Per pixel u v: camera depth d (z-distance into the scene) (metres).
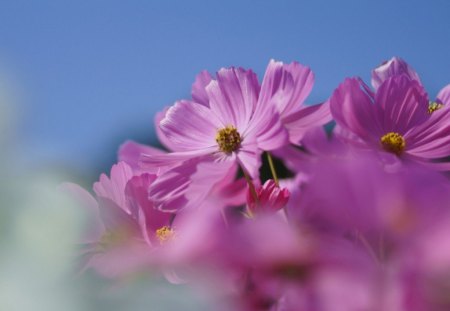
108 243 0.52
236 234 0.24
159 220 0.58
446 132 0.61
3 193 0.19
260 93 0.61
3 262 0.18
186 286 0.23
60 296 0.19
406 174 0.25
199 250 0.23
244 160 0.59
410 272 0.23
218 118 0.67
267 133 0.53
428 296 0.23
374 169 0.25
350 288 0.24
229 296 0.23
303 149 0.42
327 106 0.58
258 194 0.48
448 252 0.23
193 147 0.67
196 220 0.24
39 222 0.19
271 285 0.24
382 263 0.24
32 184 0.19
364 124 0.57
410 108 0.60
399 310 0.23
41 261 0.19
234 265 0.24
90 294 0.20
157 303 0.21
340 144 0.40
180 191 0.57
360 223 0.24
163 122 0.70
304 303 0.24
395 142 0.58
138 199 0.58
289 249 0.24
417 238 0.24
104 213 0.56
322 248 0.24
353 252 0.24
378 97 0.60
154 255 0.24
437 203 0.24
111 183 0.60
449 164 0.59
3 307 0.18
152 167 0.63
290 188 0.48
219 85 0.66
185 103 0.71
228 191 0.50
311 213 0.26
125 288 0.22
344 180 0.25
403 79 0.61
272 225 0.24
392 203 0.24
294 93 0.59
